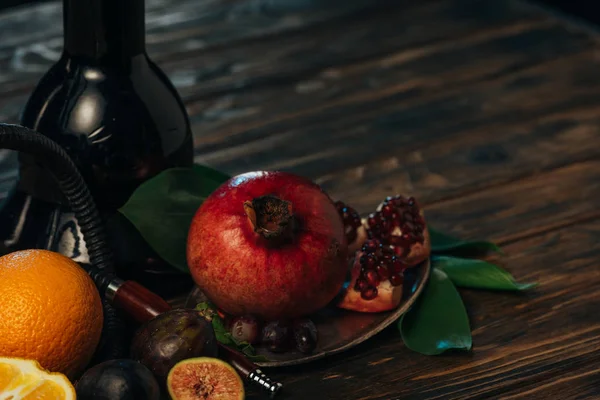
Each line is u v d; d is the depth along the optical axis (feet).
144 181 3.17
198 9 4.94
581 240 3.57
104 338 3.00
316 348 3.00
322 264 2.98
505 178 3.89
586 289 3.35
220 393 2.78
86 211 3.03
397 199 3.30
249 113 4.20
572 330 3.19
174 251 3.16
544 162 3.99
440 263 3.35
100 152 3.10
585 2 7.63
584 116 4.27
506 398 2.96
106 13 3.06
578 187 3.84
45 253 2.85
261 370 2.97
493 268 3.32
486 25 4.97
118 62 3.12
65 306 2.78
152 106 3.15
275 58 4.58
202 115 4.16
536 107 4.33
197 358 2.80
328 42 4.73
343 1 5.15
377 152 4.02
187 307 3.13
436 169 3.93
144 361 2.80
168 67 4.43
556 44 4.79
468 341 3.08
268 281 2.95
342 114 4.24
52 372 2.70
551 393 2.98
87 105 3.10
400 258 3.24
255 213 2.92
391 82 4.47
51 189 3.16
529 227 3.63
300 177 3.07
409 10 5.11
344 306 3.12
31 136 2.85
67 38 3.13
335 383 2.98
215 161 3.90
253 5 5.03
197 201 3.18
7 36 4.53
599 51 4.74
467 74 4.54
